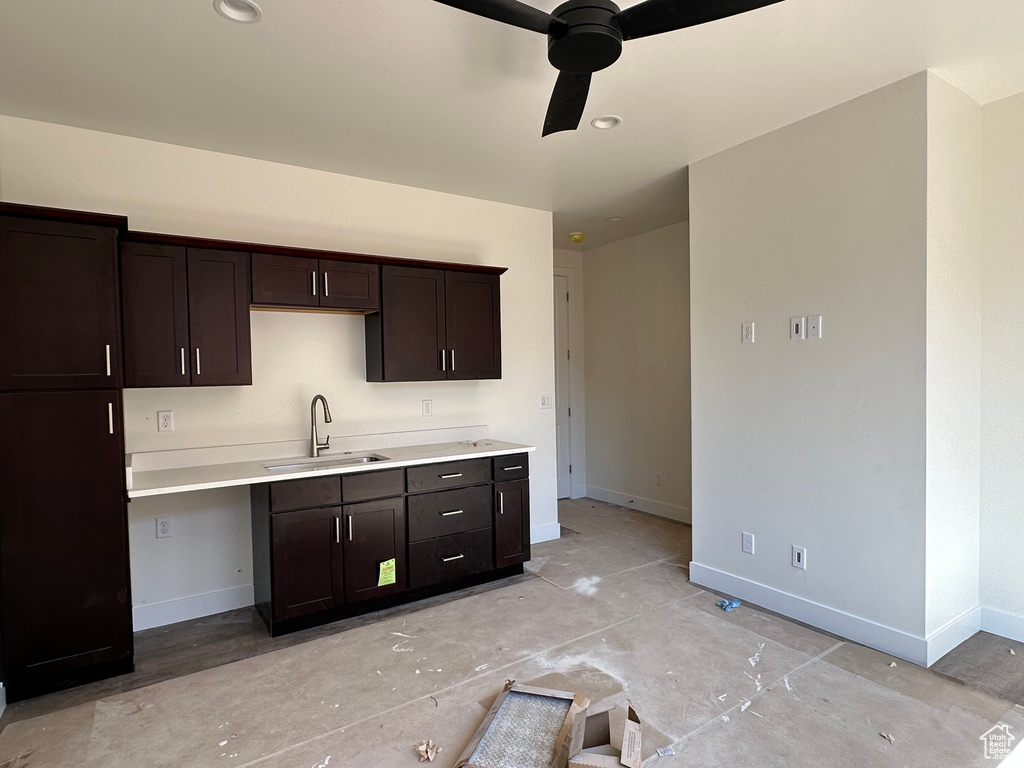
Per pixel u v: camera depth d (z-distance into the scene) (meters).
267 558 2.87
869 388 2.62
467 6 1.51
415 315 3.53
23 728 2.13
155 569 3.01
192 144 3.03
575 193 4.01
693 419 3.49
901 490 2.51
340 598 3.00
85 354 2.41
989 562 2.77
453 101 2.57
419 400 3.89
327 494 2.95
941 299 2.49
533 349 4.45
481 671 2.49
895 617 2.55
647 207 4.39
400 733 2.07
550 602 3.24
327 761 1.93
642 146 3.16
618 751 1.86
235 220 3.20
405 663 2.57
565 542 4.39
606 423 5.81
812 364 2.84
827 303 2.77
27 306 2.30
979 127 2.71
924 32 2.10
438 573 3.33
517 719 2.06
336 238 3.52
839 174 2.70
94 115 2.67
